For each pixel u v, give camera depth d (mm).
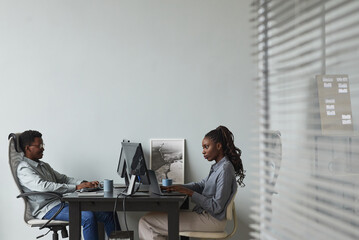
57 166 4055
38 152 3566
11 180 4012
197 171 4066
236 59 4066
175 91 4082
